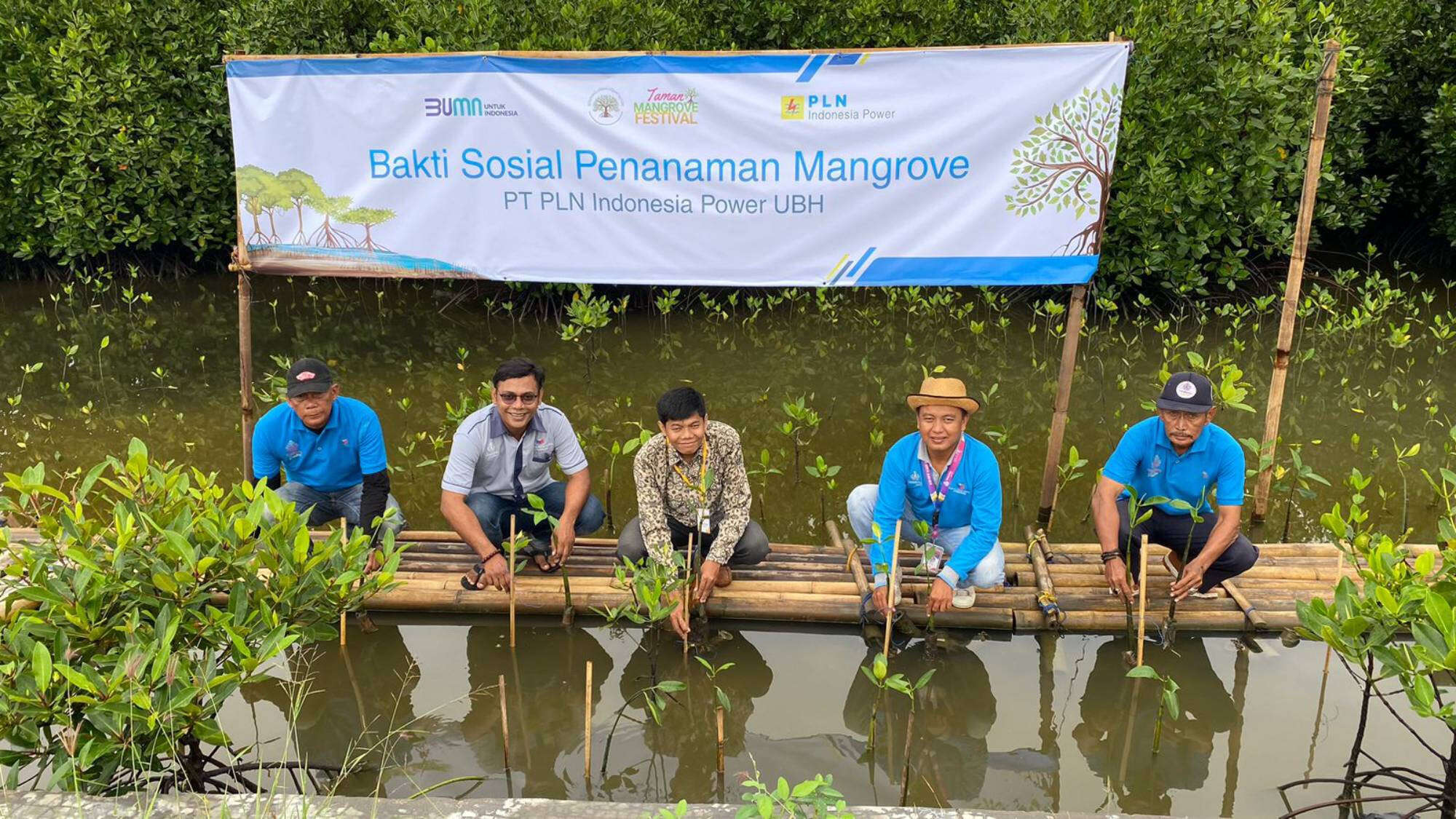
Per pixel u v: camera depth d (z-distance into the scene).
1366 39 9.98
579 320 8.67
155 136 10.65
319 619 3.66
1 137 10.59
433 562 5.22
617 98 5.07
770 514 6.30
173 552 3.25
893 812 2.63
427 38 9.16
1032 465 6.88
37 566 3.28
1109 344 9.24
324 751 4.02
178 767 3.15
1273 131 8.77
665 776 3.87
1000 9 9.97
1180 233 9.12
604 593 4.94
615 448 6.05
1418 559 3.21
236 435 7.45
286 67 5.15
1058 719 4.22
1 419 7.70
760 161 5.11
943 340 9.50
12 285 11.72
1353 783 3.50
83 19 10.25
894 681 3.67
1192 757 3.96
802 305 10.38
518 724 4.20
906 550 5.22
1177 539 4.77
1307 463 6.74
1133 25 8.71
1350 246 11.79
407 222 5.38
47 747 3.24
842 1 9.94
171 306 11.00
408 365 8.92
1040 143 4.93
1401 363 8.55
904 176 5.07
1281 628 4.66
